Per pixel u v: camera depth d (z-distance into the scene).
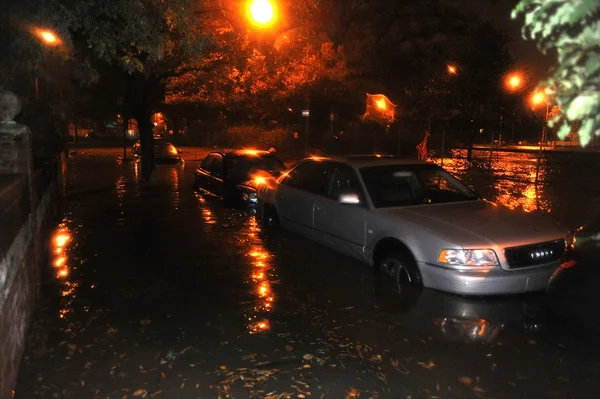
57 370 4.41
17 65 6.08
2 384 3.49
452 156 32.31
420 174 7.71
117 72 17.52
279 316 5.62
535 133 33.88
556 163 24.94
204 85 19.48
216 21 15.70
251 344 4.92
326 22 24.20
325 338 5.06
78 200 14.21
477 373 4.41
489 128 37.09
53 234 9.70
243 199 12.70
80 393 4.05
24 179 5.46
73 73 6.91
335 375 4.34
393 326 5.35
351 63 26.53
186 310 5.80
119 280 6.87
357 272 7.16
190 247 8.64
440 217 6.50
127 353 4.72
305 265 7.53
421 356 4.70
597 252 4.71
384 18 26.64
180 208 12.73
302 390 4.09
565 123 2.25
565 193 15.06
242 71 18.92
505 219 6.46
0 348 3.45
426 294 6.12
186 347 4.85
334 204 7.71
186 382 4.21
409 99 29.55
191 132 58.94
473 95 29.11
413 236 6.24
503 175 20.34
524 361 4.62
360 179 7.41
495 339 5.05
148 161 19.06
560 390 4.15
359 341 5.00
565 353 4.76
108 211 12.34
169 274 7.15
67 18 5.44
